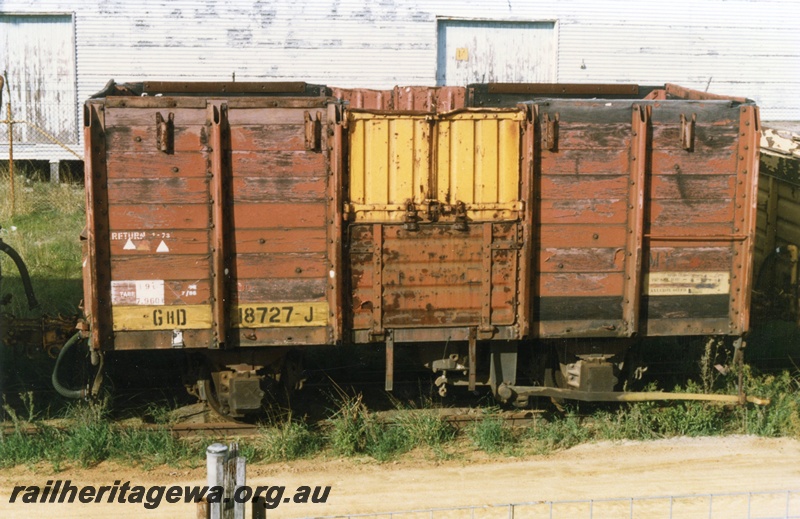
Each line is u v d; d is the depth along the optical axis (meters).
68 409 9.01
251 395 8.41
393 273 8.20
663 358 10.84
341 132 7.94
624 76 21.56
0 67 19.88
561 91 10.80
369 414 9.02
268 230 8.04
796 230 11.41
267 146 7.96
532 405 9.54
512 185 8.22
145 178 7.86
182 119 7.84
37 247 14.34
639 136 8.23
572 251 8.39
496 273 8.31
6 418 8.97
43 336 9.14
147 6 19.81
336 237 8.03
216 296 7.96
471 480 7.79
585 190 8.32
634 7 21.39
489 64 21.16
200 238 7.98
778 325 12.00
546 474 7.93
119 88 10.07
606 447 8.60
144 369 10.05
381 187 8.09
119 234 7.89
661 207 8.43
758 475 7.95
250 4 19.97
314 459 8.30
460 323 8.34
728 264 8.59
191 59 20.03
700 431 8.98
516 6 20.92
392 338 8.29
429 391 9.93
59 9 19.69
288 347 8.49
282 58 20.20
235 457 4.35
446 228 8.20
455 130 8.11
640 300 8.48
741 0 21.72
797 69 22.09
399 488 7.61
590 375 8.73
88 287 8.08
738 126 8.44
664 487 7.66
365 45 20.39
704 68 21.84
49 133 20.12
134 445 8.32
